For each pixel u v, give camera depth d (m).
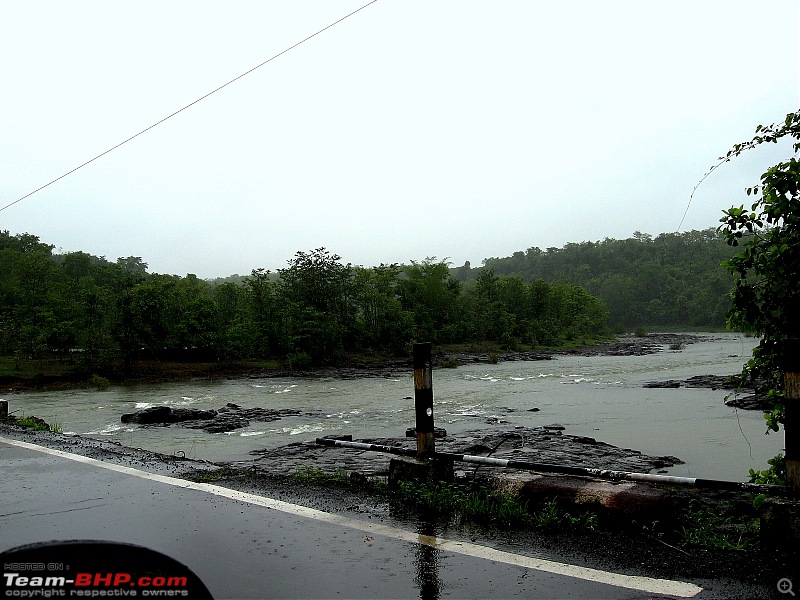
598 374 37.12
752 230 5.46
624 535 4.32
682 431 16.36
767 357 5.42
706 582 3.46
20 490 6.17
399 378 38.38
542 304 81.19
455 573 3.74
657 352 60.69
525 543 4.23
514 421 19.25
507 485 5.09
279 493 5.89
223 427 18.00
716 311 114.38
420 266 67.75
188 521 4.98
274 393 29.56
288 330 46.47
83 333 37.75
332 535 4.54
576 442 14.76
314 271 50.47
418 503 5.25
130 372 37.78
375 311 55.88
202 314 44.06
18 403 25.83
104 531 4.73
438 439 15.25
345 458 12.24
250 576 3.76
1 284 54.28
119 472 7.07
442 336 63.75
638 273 134.38
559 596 3.35
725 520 5.20
